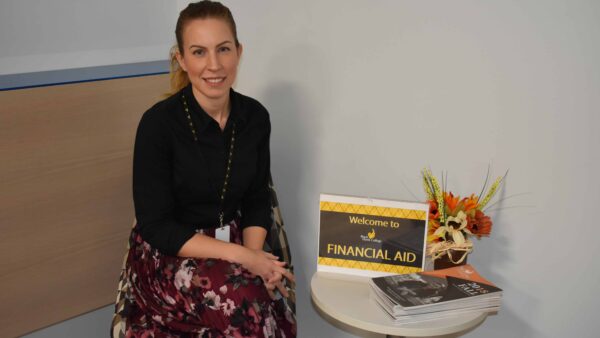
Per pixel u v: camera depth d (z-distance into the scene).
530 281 1.87
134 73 2.30
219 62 1.72
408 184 2.03
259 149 1.96
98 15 2.44
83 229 2.25
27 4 2.26
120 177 2.32
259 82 2.35
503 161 1.83
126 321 1.77
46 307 2.21
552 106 1.72
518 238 1.86
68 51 2.39
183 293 1.72
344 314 1.61
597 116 1.66
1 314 2.11
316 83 2.17
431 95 1.91
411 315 1.56
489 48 1.78
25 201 2.09
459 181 1.92
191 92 1.81
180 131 1.79
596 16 1.61
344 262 1.82
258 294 1.67
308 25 2.14
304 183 2.31
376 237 1.78
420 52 1.90
